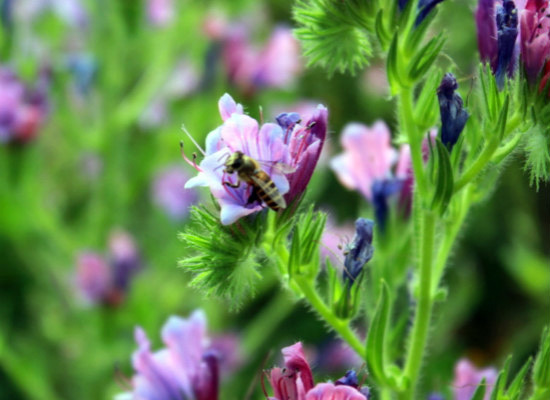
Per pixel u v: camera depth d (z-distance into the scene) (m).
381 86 0.86
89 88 0.62
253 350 0.64
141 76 0.66
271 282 0.60
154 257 0.64
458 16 0.69
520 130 0.34
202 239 0.34
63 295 0.62
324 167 0.59
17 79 0.59
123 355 0.60
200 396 0.39
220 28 0.63
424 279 0.36
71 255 0.61
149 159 0.65
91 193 0.66
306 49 0.37
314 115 0.34
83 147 0.63
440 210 0.35
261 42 0.76
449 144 0.35
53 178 0.67
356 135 0.40
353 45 0.36
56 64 0.61
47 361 0.62
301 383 0.33
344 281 0.36
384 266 0.38
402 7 0.35
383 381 0.35
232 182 0.33
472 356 0.79
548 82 0.34
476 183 0.36
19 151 0.60
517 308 0.84
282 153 0.33
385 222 0.38
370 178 0.39
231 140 0.33
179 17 0.63
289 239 0.36
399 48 0.35
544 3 0.34
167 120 0.65
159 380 0.39
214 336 0.60
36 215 0.61
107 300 0.59
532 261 0.79
